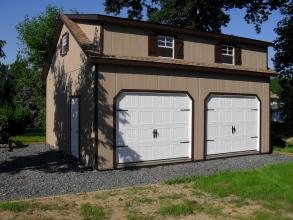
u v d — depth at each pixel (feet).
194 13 100.22
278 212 25.00
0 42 39.04
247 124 54.49
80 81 46.19
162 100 45.34
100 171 40.45
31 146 63.21
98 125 40.60
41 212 25.03
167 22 103.55
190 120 47.70
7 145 63.46
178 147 46.75
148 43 45.85
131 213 24.97
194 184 33.17
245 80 54.13
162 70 45.21
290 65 109.50
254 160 49.65
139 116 43.50
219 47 52.85
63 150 55.21
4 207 25.79
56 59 58.29
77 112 47.80
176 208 25.54
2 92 117.50
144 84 43.75
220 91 50.93
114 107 41.60
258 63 57.98
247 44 56.49
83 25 47.39
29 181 35.17
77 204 27.09
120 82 42.04
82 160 45.42
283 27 108.27
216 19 100.32
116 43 43.32
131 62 42.14
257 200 27.96
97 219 23.68
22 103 121.39
